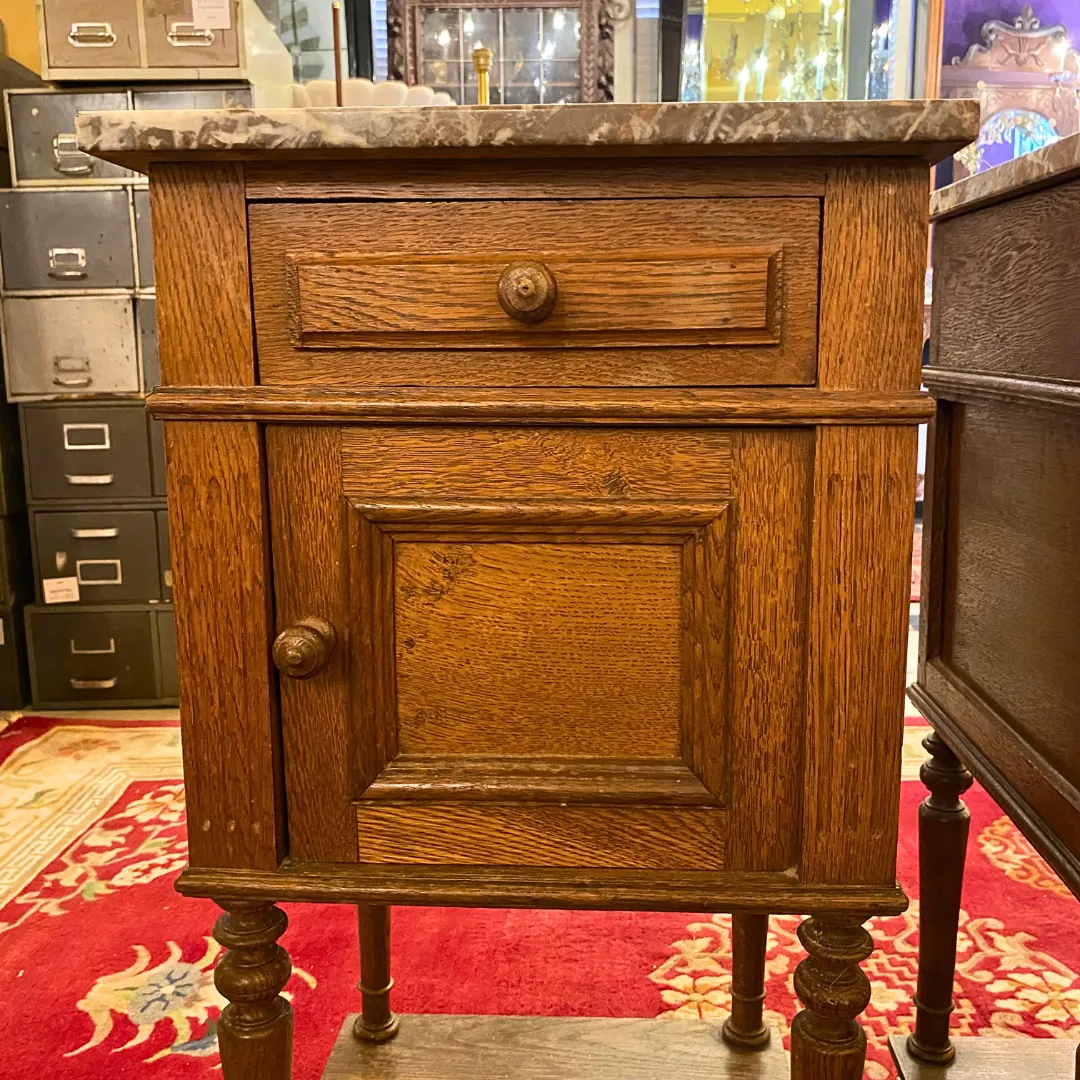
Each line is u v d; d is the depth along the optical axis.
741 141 0.65
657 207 0.69
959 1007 1.33
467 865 0.78
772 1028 1.26
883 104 0.64
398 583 0.76
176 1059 1.22
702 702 0.75
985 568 1.05
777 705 0.74
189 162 0.70
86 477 2.44
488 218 0.70
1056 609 0.87
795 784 0.75
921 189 0.68
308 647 0.72
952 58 3.05
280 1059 0.81
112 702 2.51
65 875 1.68
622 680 0.76
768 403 0.70
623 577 0.75
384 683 0.76
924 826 1.16
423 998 1.35
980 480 1.07
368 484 0.74
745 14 2.30
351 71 2.42
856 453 0.70
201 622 0.75
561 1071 1.16
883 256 0.69
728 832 0.76
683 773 0.76
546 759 0.77
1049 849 0.84
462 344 0.71
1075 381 0.82
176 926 1.52
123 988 1.37
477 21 2.26
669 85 2.27
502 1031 1.23
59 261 2.37
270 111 0.66
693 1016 1.31
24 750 2.21
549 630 0.75
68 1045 1.25
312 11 2.41
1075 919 1.53
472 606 0.75
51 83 2.37
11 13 2.72
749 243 0.69
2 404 2.47
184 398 0.72
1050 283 0.88
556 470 0.73
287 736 0.77
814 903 0.74
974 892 1.61
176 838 1.81
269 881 0.77
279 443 0.74
